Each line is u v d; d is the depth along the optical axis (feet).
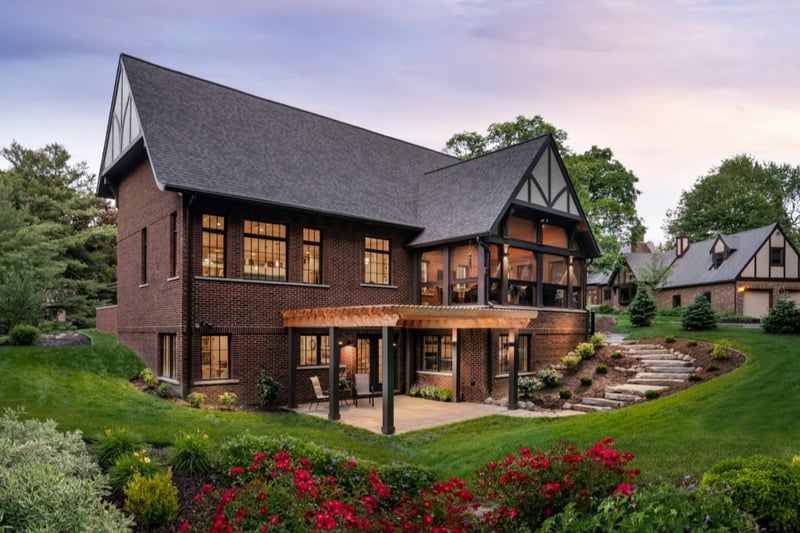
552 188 62.54
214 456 23.38
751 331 66.13
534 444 31.53
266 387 48.52
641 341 65.92
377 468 24.03
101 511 15.70
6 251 83.87
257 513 15.51
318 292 54.39
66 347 53.93
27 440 19.90
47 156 110.93
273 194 50.44
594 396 51.70
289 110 66.33
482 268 54.65
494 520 17.06
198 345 46.39
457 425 42.11
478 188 61.05
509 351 50.75
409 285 62.54
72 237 97.96
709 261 126.62
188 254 46.01
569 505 16.16
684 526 14.26
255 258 51.08
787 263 114.52
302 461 20.59
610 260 102.01
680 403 38.50
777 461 19.08
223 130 55.31
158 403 41.52
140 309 55.72
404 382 60.70
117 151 58.65
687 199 180.04
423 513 16.90
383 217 58.39
